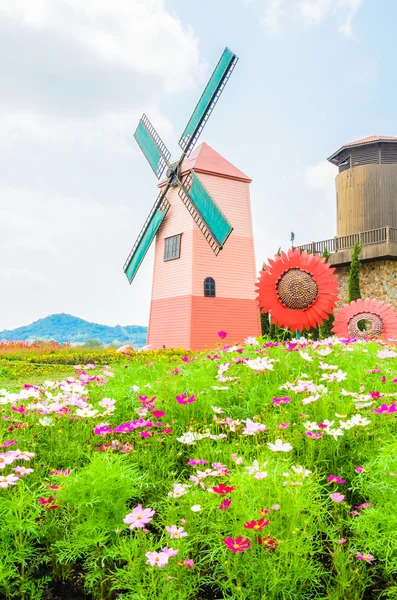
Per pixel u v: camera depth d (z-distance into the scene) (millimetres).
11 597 2818
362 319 11438
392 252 19531
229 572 2580
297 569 2588
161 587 2596
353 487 3449
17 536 2996
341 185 25562
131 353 17516
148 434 3852
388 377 5227
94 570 2811
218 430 4363
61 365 14773
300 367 5715
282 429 3988
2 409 4703
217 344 6879
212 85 21766
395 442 3365
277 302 10203
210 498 2986
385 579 2848
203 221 20781
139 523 2586
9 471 3463
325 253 21281
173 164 23328
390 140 24344
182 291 21688
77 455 3896
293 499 2764
